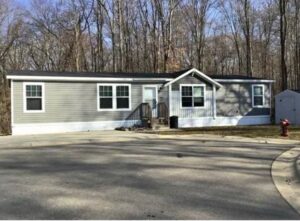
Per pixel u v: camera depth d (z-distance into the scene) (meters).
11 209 7.48
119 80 27.44
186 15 47.69
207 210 7.43
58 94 25.73
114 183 9.88
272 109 36.50
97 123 26.94
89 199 8.23
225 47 54.28
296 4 46.00
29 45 50.91
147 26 45.09
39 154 15.70
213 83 30.89
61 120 25.83
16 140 20.89
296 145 18.22
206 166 12.41
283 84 39.34
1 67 48.62
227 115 31.86
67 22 48.59
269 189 9.28
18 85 24.55
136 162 13.27
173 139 20.94
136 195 8.60
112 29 44.06
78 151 16.44
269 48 52.53
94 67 47.41
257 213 7.26
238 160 13.66
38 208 7.55
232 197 8.48
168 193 8.80
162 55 43.56
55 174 11.16
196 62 47.97
